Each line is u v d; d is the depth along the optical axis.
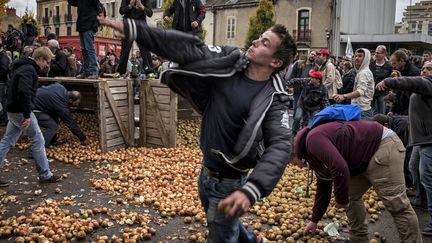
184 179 6.91
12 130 6.17
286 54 2.79
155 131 9.07
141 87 9.10
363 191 4.32
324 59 11.06
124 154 8.39
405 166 6.66
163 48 2.65
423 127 4.93
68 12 57.78
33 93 6.05
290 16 37.09
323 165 4.00
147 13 9.27
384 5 44.94
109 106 8.61
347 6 40.12
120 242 4.54
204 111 3.02
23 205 5.61
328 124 4.00
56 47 10.38
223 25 41.22
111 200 5.88
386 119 6.15
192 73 2.76
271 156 2.61
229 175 2.99
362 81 7.69
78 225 4.80
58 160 7.97
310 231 4.76
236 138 2.87
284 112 2.79
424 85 4.62
